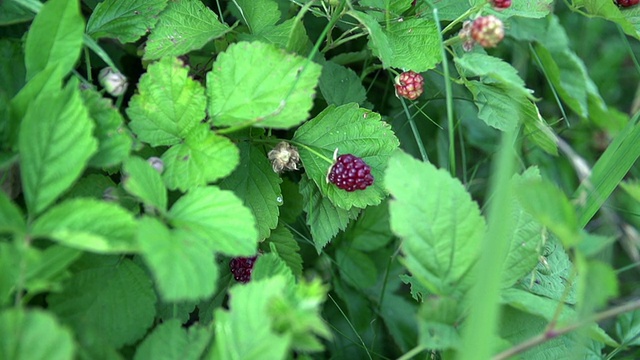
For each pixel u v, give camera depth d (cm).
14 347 13
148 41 20
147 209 16
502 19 22
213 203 16
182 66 18
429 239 16
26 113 15
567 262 19
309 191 20
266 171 20
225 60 18
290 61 18
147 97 18
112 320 16
